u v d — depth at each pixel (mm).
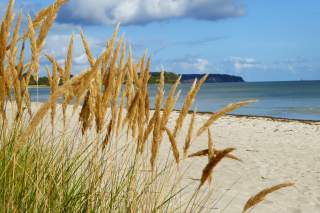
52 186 2414
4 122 2344
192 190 5887
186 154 2381
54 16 2312
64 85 1600
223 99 65250
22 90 2357
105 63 2336
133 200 2592
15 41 2238
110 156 2586
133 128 2643
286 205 6137
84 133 2592
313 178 8055
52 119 2643
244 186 7051
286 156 10609
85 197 2604
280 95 75500
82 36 2311
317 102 50969
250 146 12391
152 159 2578
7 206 2137
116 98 2469
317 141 13773
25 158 2525
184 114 2420
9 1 2109
